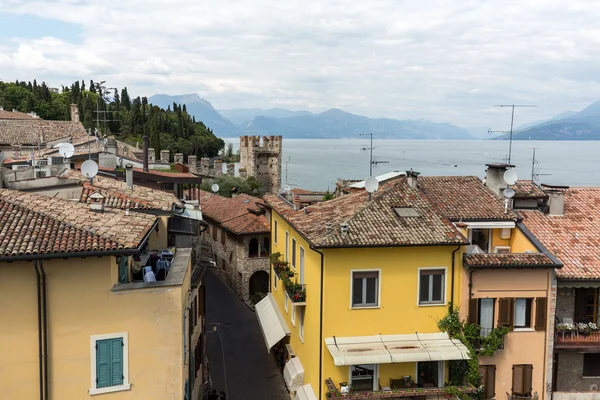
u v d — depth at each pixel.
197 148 147.50
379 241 23.94
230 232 51.31
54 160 36.03
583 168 176.75
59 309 16.66
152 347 17.52
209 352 36.88
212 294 49.94
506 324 25.02
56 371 16.73
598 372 26.17
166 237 23.91
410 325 24.83
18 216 17.25
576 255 26.58
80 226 17.30
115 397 17.28
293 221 29.36
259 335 40.28
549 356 25.28
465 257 24.92
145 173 35.62
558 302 26.17
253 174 117.31
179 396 17.83
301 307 28.80
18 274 16.30
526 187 31.12
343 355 22.84
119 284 17.48
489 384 25.11
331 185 158.00
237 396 30.44
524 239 27.83
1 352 16.33
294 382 27.80
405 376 24.61
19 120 66.31
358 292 24.52
